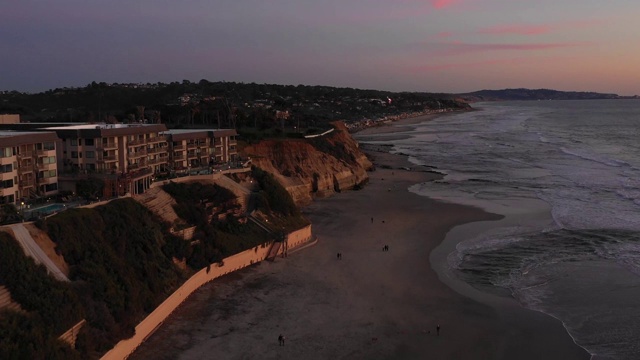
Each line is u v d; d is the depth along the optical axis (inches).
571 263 2369.6
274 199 2844.5
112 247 1876.2
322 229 2984.7
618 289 2075.5
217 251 2234.3
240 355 1604.3
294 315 1882.4
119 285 1715.1
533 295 2048.5
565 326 1797.5
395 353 1641.2
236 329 1765.5
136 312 1680.6
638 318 1831.9
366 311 1925.4
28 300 1440.7
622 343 1674.5
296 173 3905.0
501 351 1656.0
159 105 6934.1
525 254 2507.4
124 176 2363.4
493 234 2834.6
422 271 2320.4
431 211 3388.3
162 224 2188.7
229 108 5767.7
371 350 1656.0
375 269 2347.4
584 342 1694.1
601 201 3570.4
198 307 1920.5
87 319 1508.4
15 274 1492.4
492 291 2096.5
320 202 3700.8
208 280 2158.0
